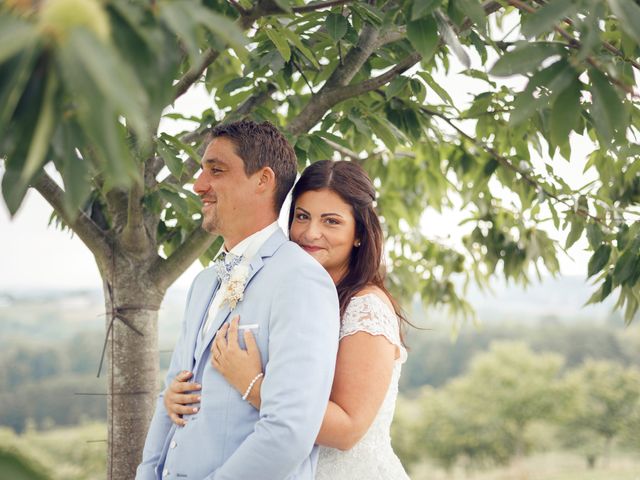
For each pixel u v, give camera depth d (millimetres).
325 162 1996
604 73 1128
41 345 21891
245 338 1599
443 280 4258
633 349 34250
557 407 32594
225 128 1702
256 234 1708
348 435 1644
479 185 3059
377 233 1978
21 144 740
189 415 1659
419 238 4137
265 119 2393
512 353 33906
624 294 2400
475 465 33281
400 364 1886
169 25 815
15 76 640
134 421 2223
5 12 688
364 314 1762
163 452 1745
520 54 1097
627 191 2793
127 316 2238
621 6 1013
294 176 1769
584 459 32188
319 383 1519
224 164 1674
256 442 1465
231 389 1602
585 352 34750
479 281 4047
